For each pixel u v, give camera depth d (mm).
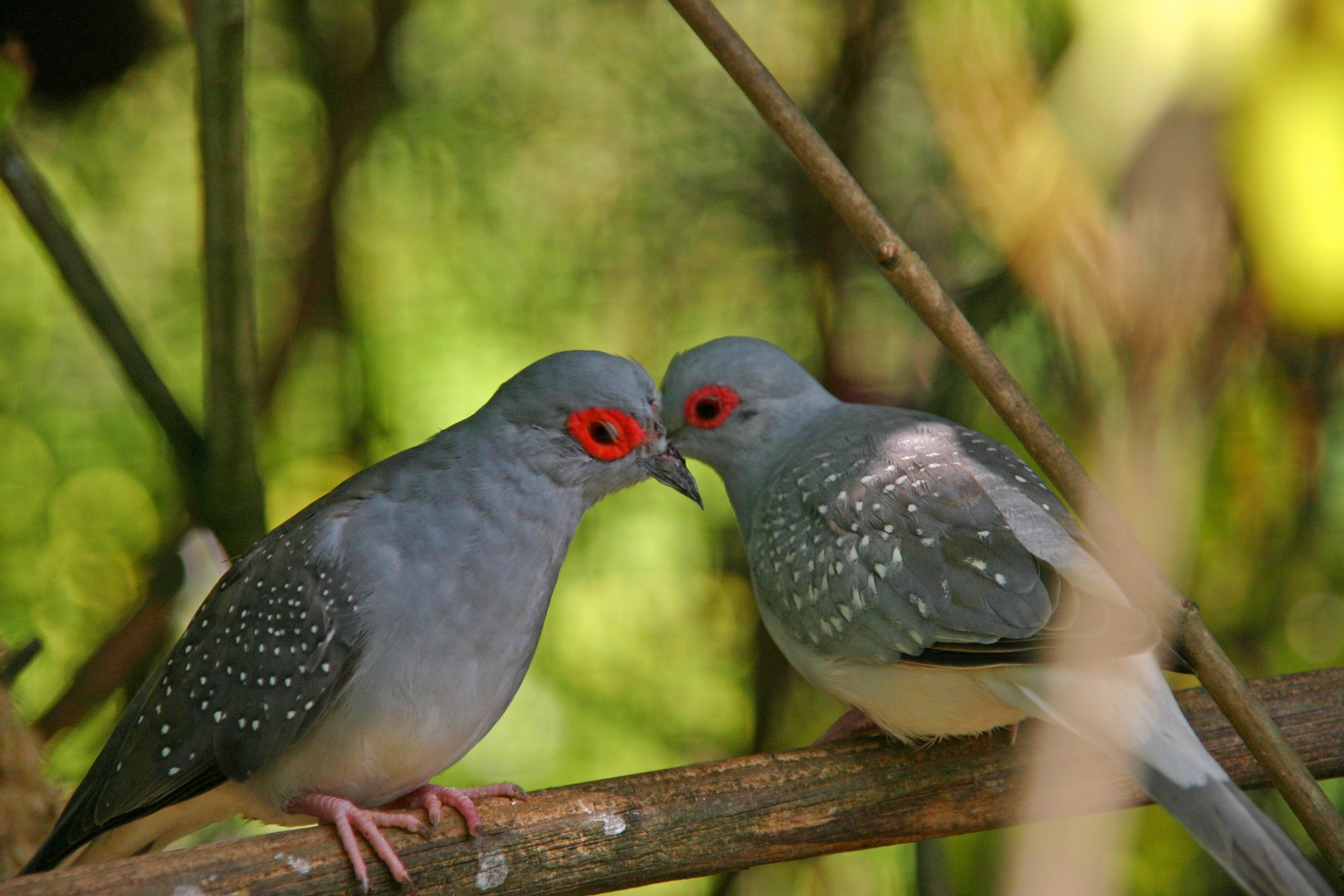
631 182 10672
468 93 10773
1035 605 5695
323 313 10672
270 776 6051
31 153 10578
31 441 10250
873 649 6031
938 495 6188
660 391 7938
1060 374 7949
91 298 7129
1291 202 6523
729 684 10227
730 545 10219
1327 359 8367
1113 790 6188
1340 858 4906
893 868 9523
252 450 6867
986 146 7367
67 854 6246
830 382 10055
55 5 9594
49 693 9586
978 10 7727
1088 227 6930
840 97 10430
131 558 9969
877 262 5074
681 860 5965
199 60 6363
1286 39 6484
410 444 10367
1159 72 6707
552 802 5891
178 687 6133
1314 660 8852
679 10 5148
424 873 5695
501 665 6098
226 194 6457
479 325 10547
